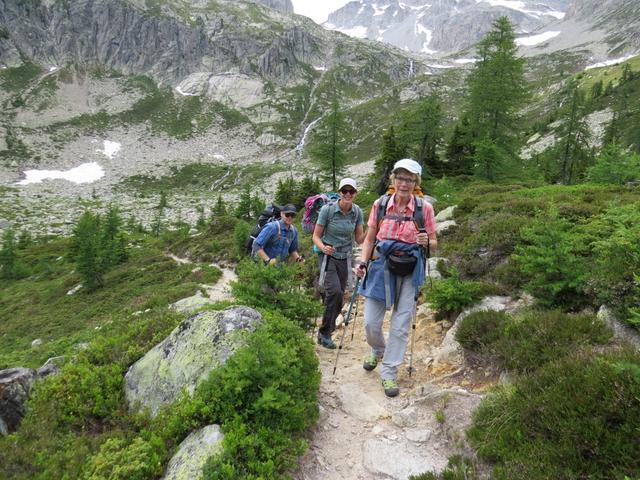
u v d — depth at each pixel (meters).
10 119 142.88
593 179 20.44
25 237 70.25
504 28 29.23
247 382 3.71
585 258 6.09
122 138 151.25
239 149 156.00
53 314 30.77
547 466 2.94
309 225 6.88
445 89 181.88
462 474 3.21
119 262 43.53
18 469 3.59
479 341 5.03
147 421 4.11
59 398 4.49
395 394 4.78
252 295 6.01
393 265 4.61
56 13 191.62
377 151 127.62
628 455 2.75
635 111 81.56
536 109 125.31
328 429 4.23
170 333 5.24
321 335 6.49
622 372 3.18
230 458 3.15
